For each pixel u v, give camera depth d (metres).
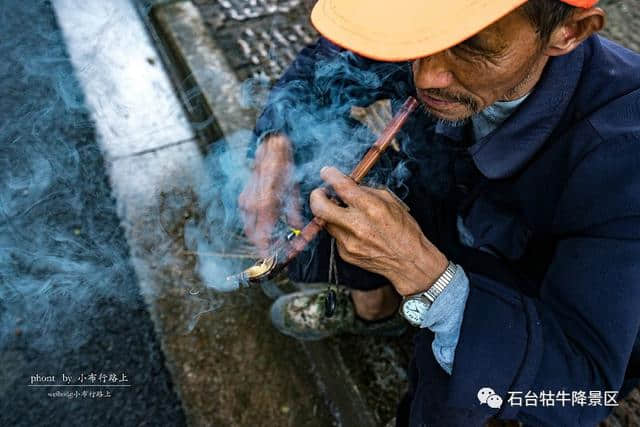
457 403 0.98
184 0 2.75
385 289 1.52
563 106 0.97
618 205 0.88
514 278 1.23
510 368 0.93
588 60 0.97
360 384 1.54
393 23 0.77
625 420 1.38
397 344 1.63
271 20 2.63
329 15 0.85
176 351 1.75
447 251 1.35
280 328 1.72
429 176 1.38
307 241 0.95
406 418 1.32
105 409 1.62
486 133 1.17
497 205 1.22
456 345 0.95
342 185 0.89
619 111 0.92
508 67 0.83
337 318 1.62
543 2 0.75
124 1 2.95
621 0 2.50
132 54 2.71
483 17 0.72
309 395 1.68
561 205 1.00
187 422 1.61
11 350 1.72
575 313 0.94
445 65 0.86
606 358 0.92
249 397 1.66
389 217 0.89
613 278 0.89
